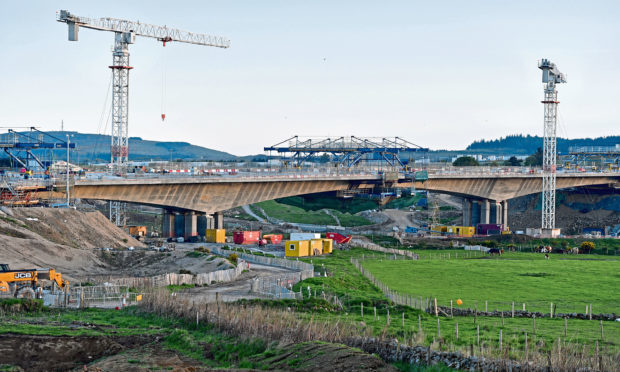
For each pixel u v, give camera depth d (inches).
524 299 4173.2
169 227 7544.3
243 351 2487.7
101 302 3447.3
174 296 3267.7
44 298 3361.2
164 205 7091.5
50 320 2947.8
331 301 3703.3
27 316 3016.7
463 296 4269.2
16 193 6008.9
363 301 3673.7
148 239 7249.0
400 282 4884.4
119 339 2650.1
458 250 7524.6
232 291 3973.9
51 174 6958.7
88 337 2583.7
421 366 2273.6
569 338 2851.9
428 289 4562.0
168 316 3061.0
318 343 2425.0
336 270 5132.9
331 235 7317.9
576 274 5418.3
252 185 7775.6
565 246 7726.4
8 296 3334.2
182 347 2583.7
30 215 5546.3
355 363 2183.8
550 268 5797.2
